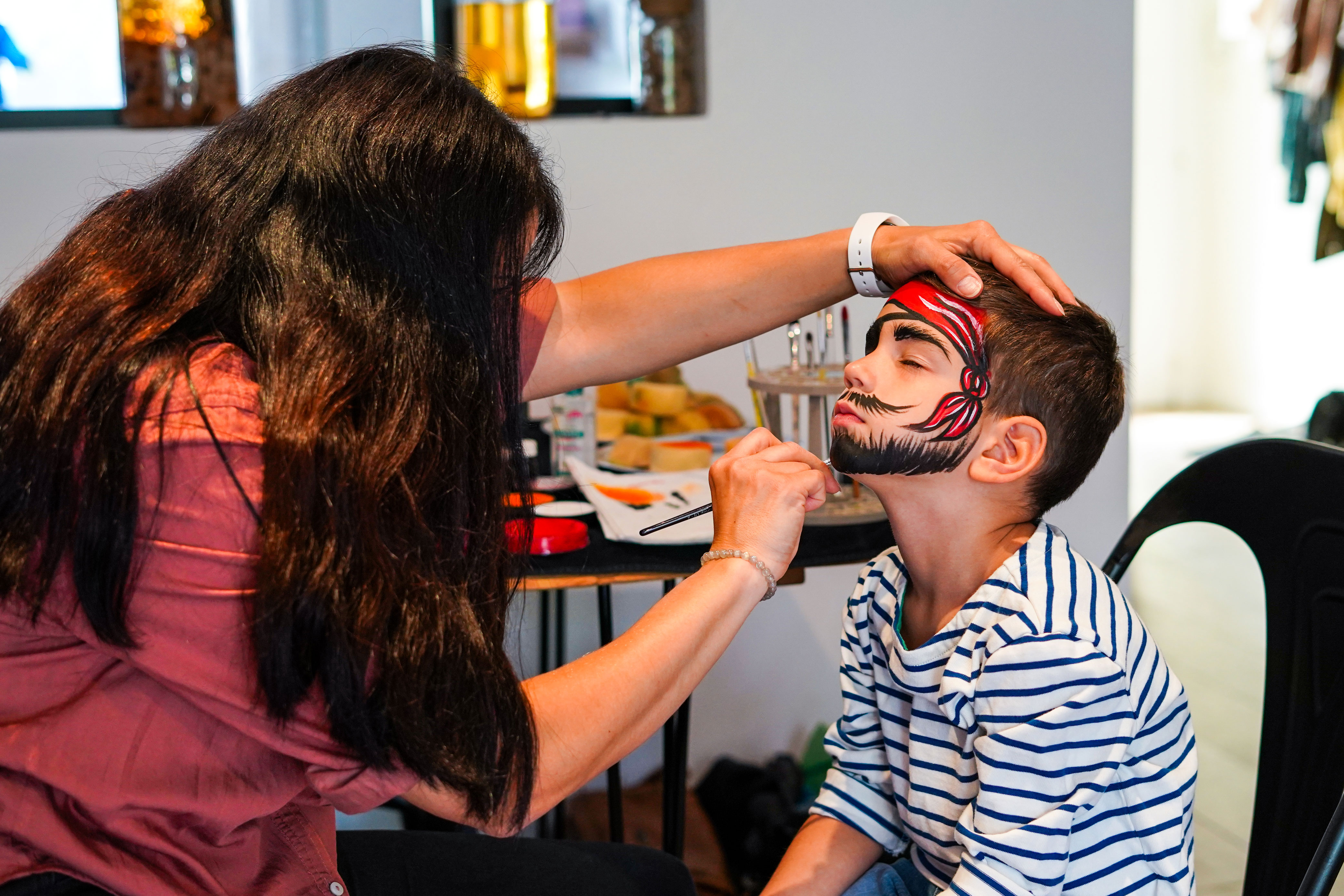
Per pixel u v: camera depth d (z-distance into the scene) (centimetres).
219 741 66
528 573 94
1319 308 461
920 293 80
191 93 183
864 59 191
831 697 206
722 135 190
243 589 61
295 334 62
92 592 60
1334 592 84
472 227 68
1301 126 446
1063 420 77
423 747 62
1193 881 82
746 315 104
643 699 73
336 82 69
